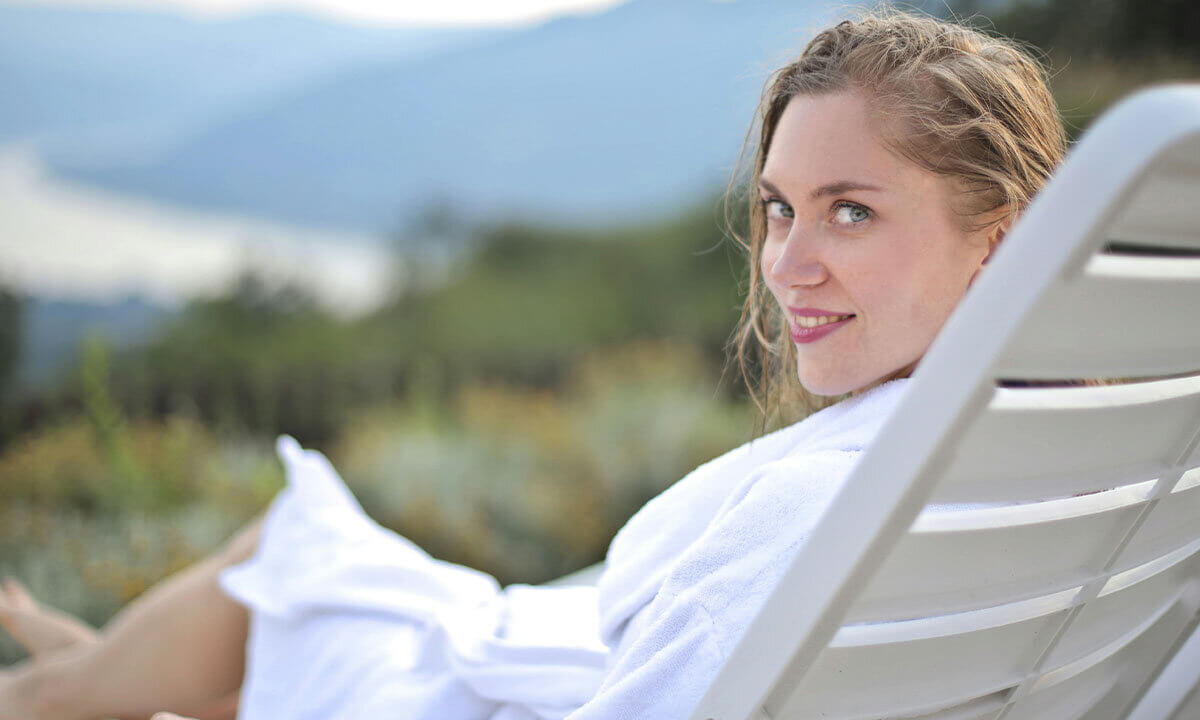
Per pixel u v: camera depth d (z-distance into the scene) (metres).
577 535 3.92
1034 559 0.63
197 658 1.41
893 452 0.50
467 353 7.85
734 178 1.18
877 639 0.62
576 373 5.94
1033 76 0.95
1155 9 4.88
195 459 3.84
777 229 0.91
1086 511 0.63
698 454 4.18
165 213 12.30
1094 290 0.49
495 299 8.70
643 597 0.93
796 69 0.96
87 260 9.18
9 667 2.75
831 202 0.85
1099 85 4.79
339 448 4.68
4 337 5.59
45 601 3.01
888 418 0.51
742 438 4.28
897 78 0.84
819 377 0.88
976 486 0.56
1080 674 0.82
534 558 3.83
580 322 8.35
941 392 0.49
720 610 0.78
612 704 0.79
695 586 0.80
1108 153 0.44
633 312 8.33
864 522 0.52
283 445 1.48
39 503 3.51
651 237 8.79
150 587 3.10
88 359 3.77
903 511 0.52
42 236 9.64
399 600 1.23
